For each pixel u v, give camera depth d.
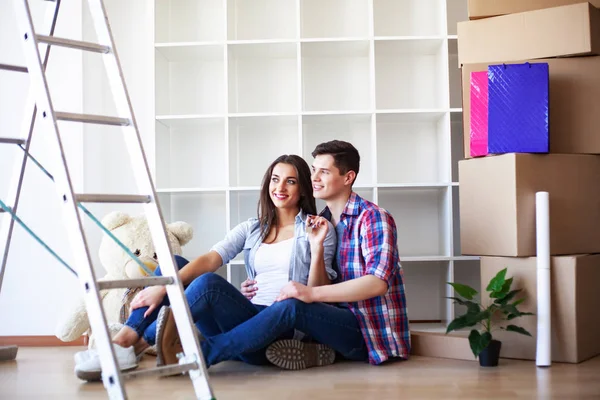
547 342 2.57
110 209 3.71
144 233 3.28
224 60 3.69
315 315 2.48
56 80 3.55
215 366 2.63
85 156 3.64
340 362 2.70
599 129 2.80
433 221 3.88
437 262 3.87
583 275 2.68
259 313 2.43
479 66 2.90
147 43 3.83
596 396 2.06
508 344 2.74
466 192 2.87
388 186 3.52
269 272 2.72
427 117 3.70
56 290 3.48
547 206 2.62
